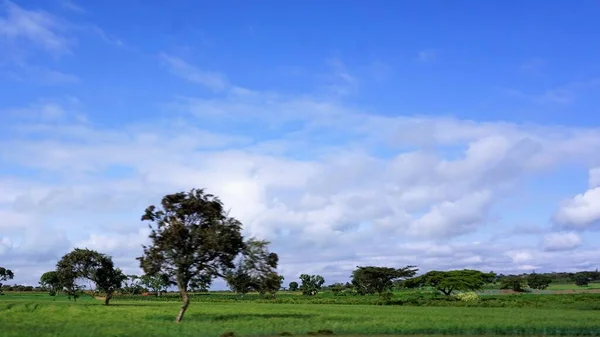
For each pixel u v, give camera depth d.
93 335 37.81
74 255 96.81
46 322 49.31
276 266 54.66
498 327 44.94
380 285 160.88
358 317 59.94
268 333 40.97
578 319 55.97
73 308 75.88
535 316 62.19
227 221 53.31
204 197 53.53
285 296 178.50
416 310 81.00
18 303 83.50
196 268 53.06
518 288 186.38
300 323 50.31
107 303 99.12
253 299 149.25
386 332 42.59
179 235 51.03
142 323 49.41
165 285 54.06
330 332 41.91
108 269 98.44
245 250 54.25
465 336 41.09
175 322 51.12
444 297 129.62
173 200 52.72
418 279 152.50
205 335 38.81
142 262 52.34
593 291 178.62
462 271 149.75
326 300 127.62
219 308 86.31
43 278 153.88
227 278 53.00
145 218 52.62
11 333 38.50
